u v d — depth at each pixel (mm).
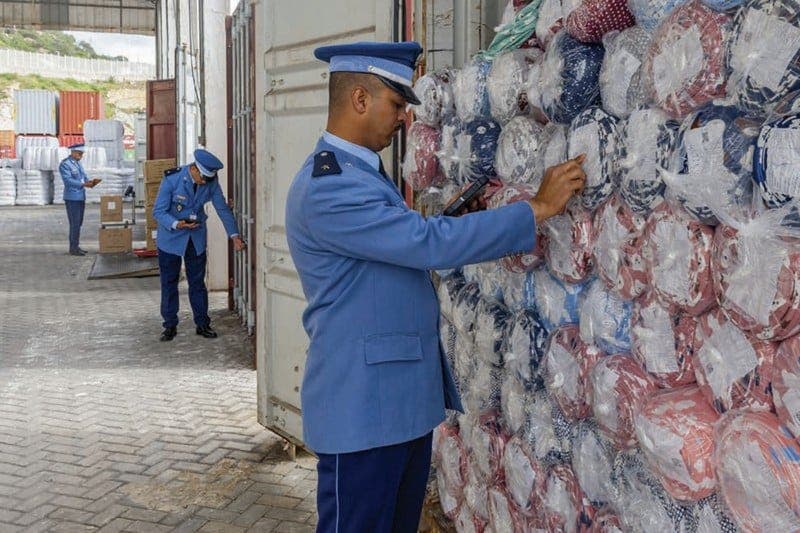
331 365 2055
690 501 1614
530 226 1910
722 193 1415
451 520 3021
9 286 9844
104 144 24547
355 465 2041
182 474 3938
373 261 2027
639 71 1727
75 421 4754
